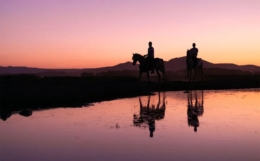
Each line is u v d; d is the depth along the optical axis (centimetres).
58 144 1034
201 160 854
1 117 1530
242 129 1238
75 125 1341
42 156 903
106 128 1277
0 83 3072
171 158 873
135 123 1384
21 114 1605
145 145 1011
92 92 2531
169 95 2677
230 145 1003
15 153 934
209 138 1098
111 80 3653
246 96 2580
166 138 1104
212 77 5247
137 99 2358
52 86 2870
